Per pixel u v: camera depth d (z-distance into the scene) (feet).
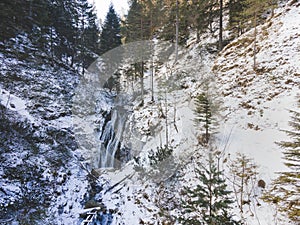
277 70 41.32
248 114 35.12
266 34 53.21
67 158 30.50
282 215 19.39
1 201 19.86
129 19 66.39
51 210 21.99
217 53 63.87
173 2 73.61
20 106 35.86
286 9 56.75
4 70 44.93
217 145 31.58
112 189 29.14
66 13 82.23
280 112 32.50
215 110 37.29
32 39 65.72
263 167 25.40
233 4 69.10
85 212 23.17
